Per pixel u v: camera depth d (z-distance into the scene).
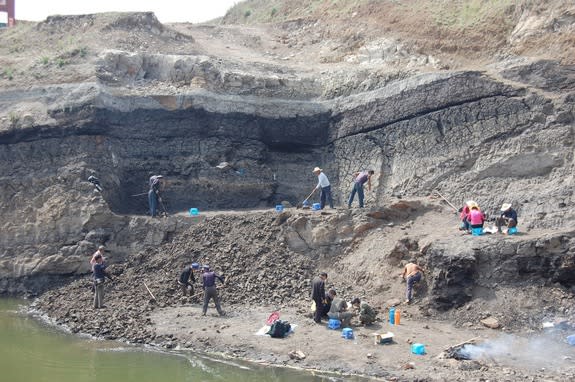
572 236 15.38
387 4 29.16
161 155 24.30
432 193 20.14
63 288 20.22
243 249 19.52
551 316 14.71
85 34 28.30
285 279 18.38
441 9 26.11
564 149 18.14
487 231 16.75
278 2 40.44
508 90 19.94
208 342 14.92
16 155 23.33
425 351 13.70
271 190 24.25
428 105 21.58
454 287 15.83
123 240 21.52
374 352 13.80
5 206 22.52
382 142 22.70
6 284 21.47
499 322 14.84
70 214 21.88
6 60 27.16
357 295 17.28
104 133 23.55
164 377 13.23
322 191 20.77
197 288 18.27
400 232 18.53
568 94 18.67
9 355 14.67
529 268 15.47
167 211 23.55
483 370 12.64
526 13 22.34
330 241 19.25
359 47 27.70
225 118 24.84
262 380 12.89
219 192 23.94
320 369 13.34
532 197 17.81
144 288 18.59
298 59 29.39
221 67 25.86
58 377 13.31
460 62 23.20
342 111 24.39
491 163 19.28
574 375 12.27
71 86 24.23
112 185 23.05
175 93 25.00
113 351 14.89
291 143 25.20
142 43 27.94
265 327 15.38
